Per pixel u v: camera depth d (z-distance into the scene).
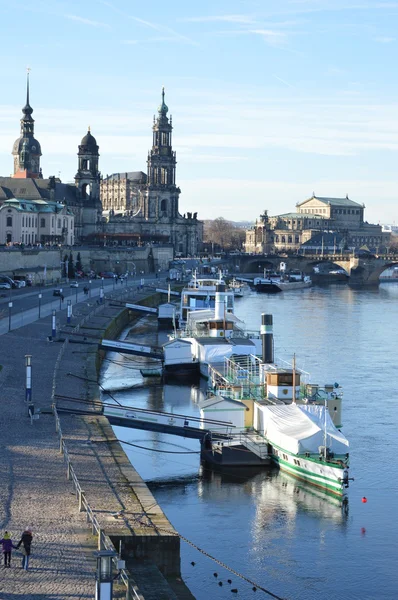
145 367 171.88
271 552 80.69
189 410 131.50
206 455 105.44
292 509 91.19
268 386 113.25
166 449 111.19
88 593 56.03
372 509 91.69
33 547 63.47
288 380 112.94
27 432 95.56
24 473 80.88
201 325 172.25
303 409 106.31
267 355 126.44
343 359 184.38
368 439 116.81
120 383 155.25
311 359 183.25
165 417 109.88
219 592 72.69
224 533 84.50
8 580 57.62
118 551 65.94
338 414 113.44
